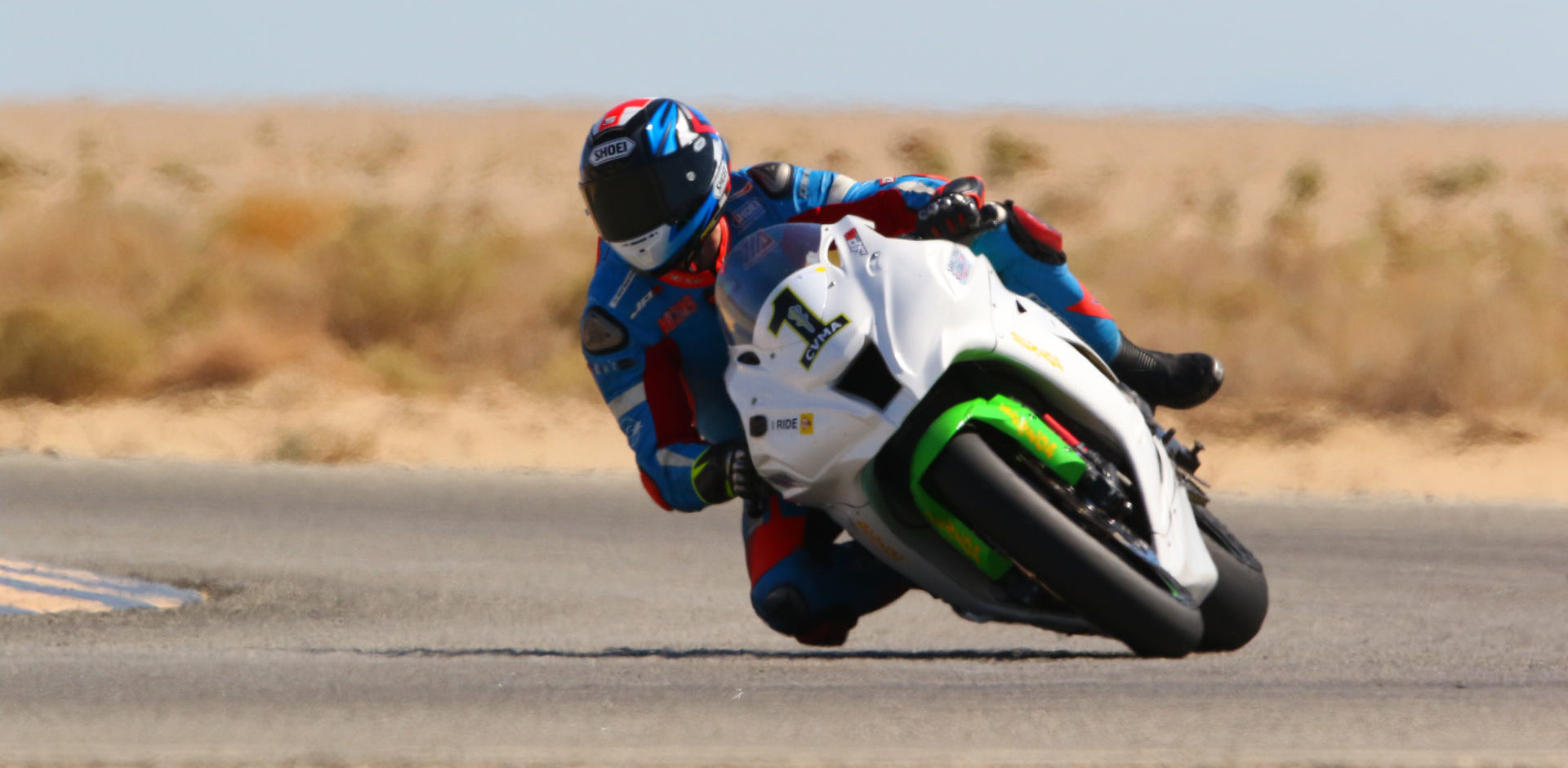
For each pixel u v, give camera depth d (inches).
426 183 6958.7
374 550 1323.8
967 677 732.7
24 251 3129.9
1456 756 559.8
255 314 2837.1
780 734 602.2
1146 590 694.5
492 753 566.9
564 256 3427.7
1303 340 2694.4
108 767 551.2
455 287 2945.4
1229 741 589.3
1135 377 904.9
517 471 1827.0
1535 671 757.9
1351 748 577.3
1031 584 748.6
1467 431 2251.5
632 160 778.2
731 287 747.4
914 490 711.7
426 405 2480.3
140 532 1396.4
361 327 2876.5
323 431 2201.0
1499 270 3590.1
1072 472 712.4
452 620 1022.4
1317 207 6058.1
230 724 623.2
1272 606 1055.6
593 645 925.8
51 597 1084.5
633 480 1774.1
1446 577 1197.1
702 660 807.1
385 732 608.4
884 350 701.9
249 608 1059.9
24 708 652.7
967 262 741.9
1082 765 544.1
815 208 834.2
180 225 3986.2
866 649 909.2
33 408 2420.0
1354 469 2018.9
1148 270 3326.8
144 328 2755.9
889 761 548.7
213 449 2176.4
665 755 562.6
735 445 758.5
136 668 755.4
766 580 839.1
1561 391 2432.3
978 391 726.5
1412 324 2709.2
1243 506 1593.3
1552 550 1333.7
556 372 2657.5
